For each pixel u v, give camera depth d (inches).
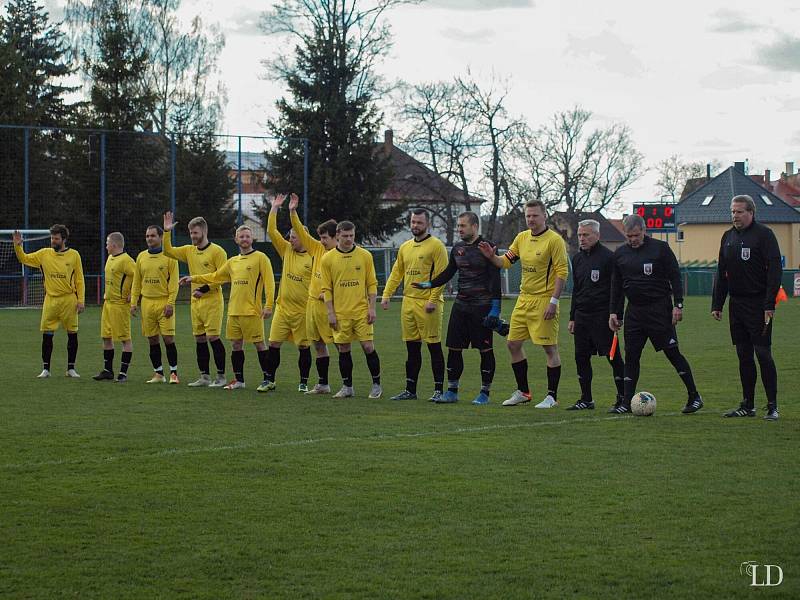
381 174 2059.5
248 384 605.6
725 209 3164.4
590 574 220.7
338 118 2017.7
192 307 582.6
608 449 358.3
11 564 229.5
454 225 2354.8
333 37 2033.7
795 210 3218.5
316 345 549.0
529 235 492.1
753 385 444.8
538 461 336.5
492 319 497.7
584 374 482.9
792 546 239.0
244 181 2226.9
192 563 229.8
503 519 264.7
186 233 1782.7
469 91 2276.1
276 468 326.0
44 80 2274.9
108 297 608.4
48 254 628.4
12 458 343.9
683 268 2511.1
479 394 529.3
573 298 484.1
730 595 207.3
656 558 231.0
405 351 842.8
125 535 251.3
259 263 561.6
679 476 311.9
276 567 226.8
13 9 2389.3
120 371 616.1
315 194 1995.6
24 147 1630.2
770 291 427.5
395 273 529.7
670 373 661.9
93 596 208.8
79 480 309.6
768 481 304.2
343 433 395.9
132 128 1952.5
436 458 342.0
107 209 1702.8
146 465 331.3
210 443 371.9
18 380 613.9
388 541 245.9
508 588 212.2
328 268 525.0
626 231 453.1
